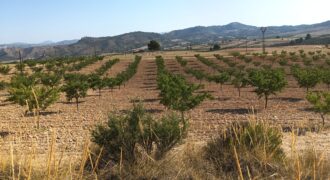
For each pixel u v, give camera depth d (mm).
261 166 6641
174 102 20281
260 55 90938
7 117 22922
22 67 65750
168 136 7453
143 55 135625
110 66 77688
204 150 7855
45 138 14977
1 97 35438
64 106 28281
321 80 33688
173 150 7867
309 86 31875
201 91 35812
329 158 7816
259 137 7531
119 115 8250
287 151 9492
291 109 23656
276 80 25062
